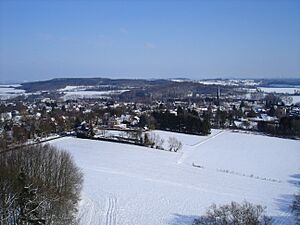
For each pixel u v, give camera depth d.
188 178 99.31
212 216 55.41
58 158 76.50
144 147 141.25
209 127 192.25
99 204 73.75
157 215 69.38
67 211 60.75
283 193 88.38
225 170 115.12
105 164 110.38
